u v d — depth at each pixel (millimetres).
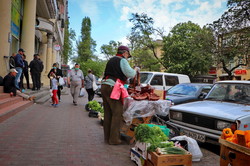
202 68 25750
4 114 6250
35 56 12281
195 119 4863
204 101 5988
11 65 9461
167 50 27438
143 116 4785
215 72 34844
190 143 3992
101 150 4297
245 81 5848
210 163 3992
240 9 17625
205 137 4574
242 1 16938
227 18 19062
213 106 5184
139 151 3719
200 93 8016
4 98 7969
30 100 9969
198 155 3984
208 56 22328
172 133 5168
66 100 13578
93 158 3842
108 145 4641
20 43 14875
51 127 5930
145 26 24328
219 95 6020
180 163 3262
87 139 5004
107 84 4621
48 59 22219
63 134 5297
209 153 4621
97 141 4895
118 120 4664
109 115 4863
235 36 19719
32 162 3492
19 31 14312
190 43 24562
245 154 2684
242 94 5547
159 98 4980
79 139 4961
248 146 2682
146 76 11008
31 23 14492
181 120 5215
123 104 4680
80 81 10836
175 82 11453
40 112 8172
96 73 55031
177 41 27406
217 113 4570
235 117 4230
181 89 8602
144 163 3438
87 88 10844
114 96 4414
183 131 4984
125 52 4902
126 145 4703
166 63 27875
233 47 19812
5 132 5102
